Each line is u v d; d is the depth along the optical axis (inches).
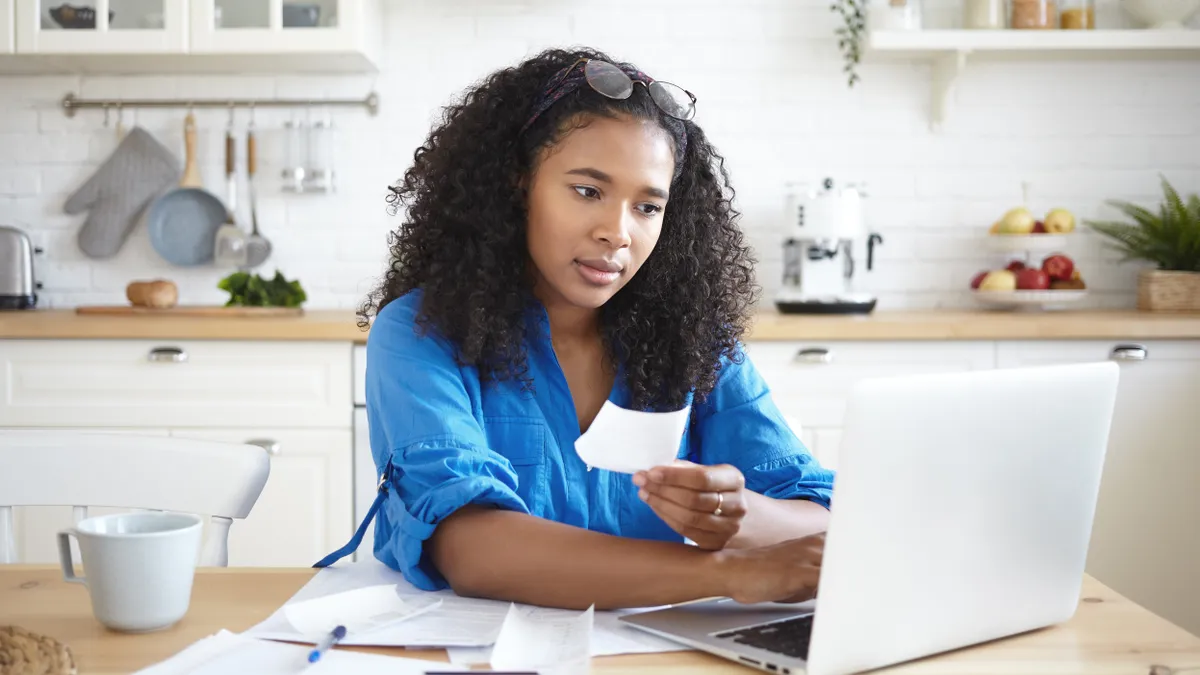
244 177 123.6
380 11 121.1
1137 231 119.4
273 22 110.0
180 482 48.4
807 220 111.9
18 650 28.6
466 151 45.8
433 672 28.9
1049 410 32.0
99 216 122.0
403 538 38.6
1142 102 124.6
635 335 48.7
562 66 44.6
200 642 31.3
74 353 100.8
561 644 31.9
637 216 43.3
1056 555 33.6
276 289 112.9
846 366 102.4
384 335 44.6
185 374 100.8
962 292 125.3
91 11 110.7
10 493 48.4
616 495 46.3
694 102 49.7
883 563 29.2
